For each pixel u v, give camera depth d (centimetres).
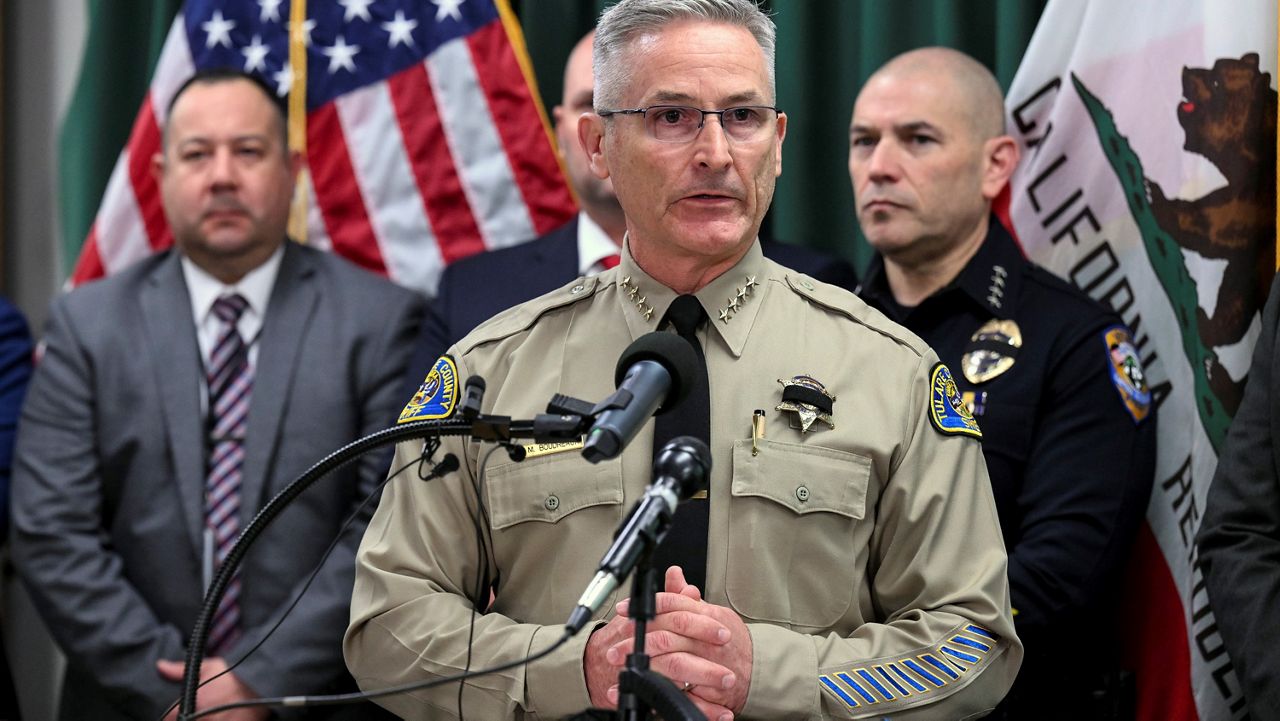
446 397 458
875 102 677
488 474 444
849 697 403
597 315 462
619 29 438
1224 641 548
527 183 817
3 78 912
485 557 441
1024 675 611
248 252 724
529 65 827
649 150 428
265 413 695
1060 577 599
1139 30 694
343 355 710
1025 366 639
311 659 653
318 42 830
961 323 661
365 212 823
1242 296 645
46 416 710
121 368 710
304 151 827
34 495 696
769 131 434
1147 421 638
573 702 408
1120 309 695
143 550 688
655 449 432
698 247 429
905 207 663
